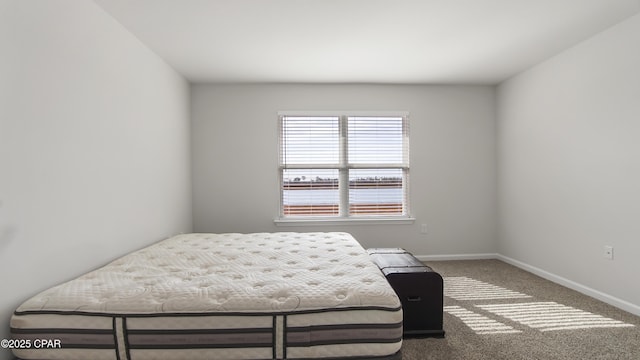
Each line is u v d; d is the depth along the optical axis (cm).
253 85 381
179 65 320
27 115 153
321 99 385
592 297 265
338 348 144
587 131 269
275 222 380
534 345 189
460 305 250
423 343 192
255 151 381
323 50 288
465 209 398
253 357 142
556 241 305
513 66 333
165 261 214
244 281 170
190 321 140
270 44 274
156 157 289
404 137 397
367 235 391
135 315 140
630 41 233
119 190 231
